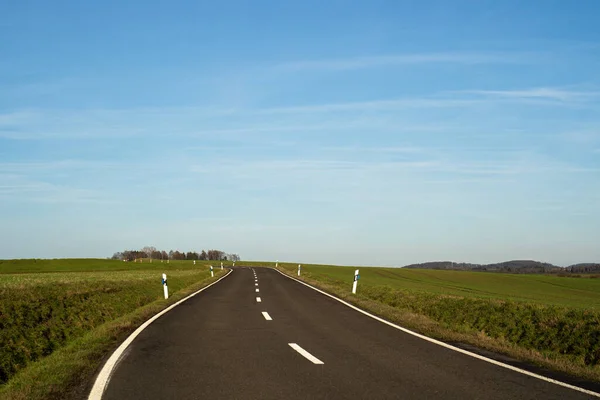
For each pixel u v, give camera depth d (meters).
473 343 10.98
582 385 7.36
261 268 77.75
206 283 36.09
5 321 12.73
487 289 48.12
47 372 7.73
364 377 7.66
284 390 6.86
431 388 7.01
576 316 13.15
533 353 9.86
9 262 71.88
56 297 17.20
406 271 86.00
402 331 12.78
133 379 7.49
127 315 15.64
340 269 89.56
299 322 14.62
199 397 6.50
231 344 10.73
